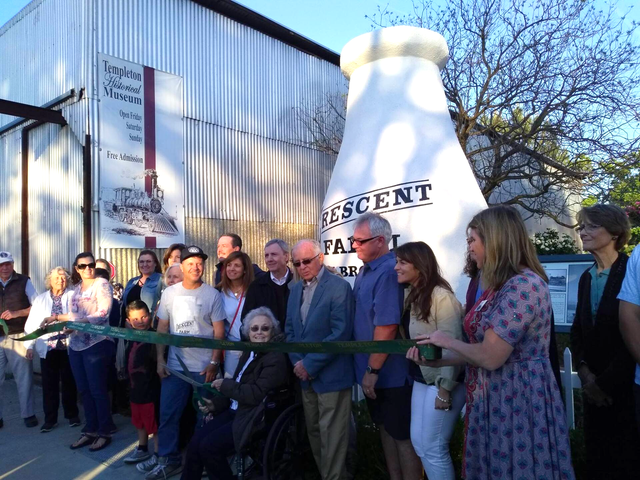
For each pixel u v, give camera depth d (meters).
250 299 4.16
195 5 8.88
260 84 10.12
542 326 2.18
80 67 7.44
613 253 2.86
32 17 8.55
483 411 2.26
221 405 3.60
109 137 7.53
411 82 4.78
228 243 5.05
